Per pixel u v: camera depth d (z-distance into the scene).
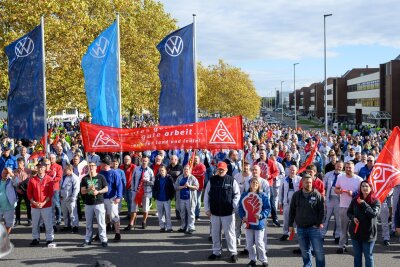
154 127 11.89
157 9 39.50
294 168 10.83
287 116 161.62
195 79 14.17
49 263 9.28
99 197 10.48
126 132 11.88
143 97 37.28
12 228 12.38
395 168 9.36
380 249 10.16
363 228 7.83
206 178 15.38
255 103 79.50
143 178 12.13
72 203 11.86
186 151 15.98
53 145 18.67
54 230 12.12
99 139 11.89
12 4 20.38
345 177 9.75
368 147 20.58
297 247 10.36
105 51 14.35
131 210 12.23
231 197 9.30
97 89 14.36
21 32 21.03
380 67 77.12
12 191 11.28
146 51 36.41
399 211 8.98
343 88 111.00
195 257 9.66
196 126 11.73
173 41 14.12
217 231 9.48
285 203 10.88
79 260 9.48
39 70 14.12
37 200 10.46
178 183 11.97
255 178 8.91
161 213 11.90
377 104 82.19
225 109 73.31
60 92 23.72
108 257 9.68
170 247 10.43
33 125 14.23
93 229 12.21
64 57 22.70
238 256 9.74
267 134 29.53
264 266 8.87
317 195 8.09
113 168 12.24
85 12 25.61
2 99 22.95
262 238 8.86
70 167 12.06
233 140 11.52
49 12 21.33
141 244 10.69
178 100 14.23
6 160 14.62
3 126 41.03
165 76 14.27
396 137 9.42
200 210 14.64
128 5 33.72
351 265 8.99
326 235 11.48
